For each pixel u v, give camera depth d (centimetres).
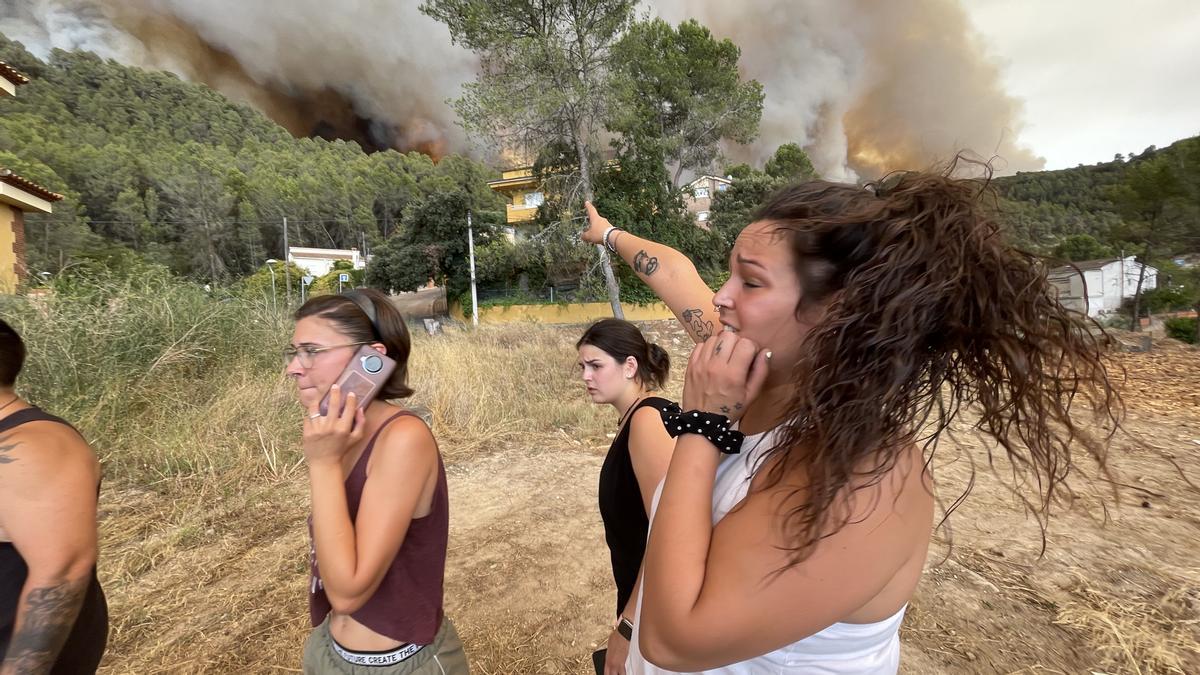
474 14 1465
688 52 2214
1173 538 316
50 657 99
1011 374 58
